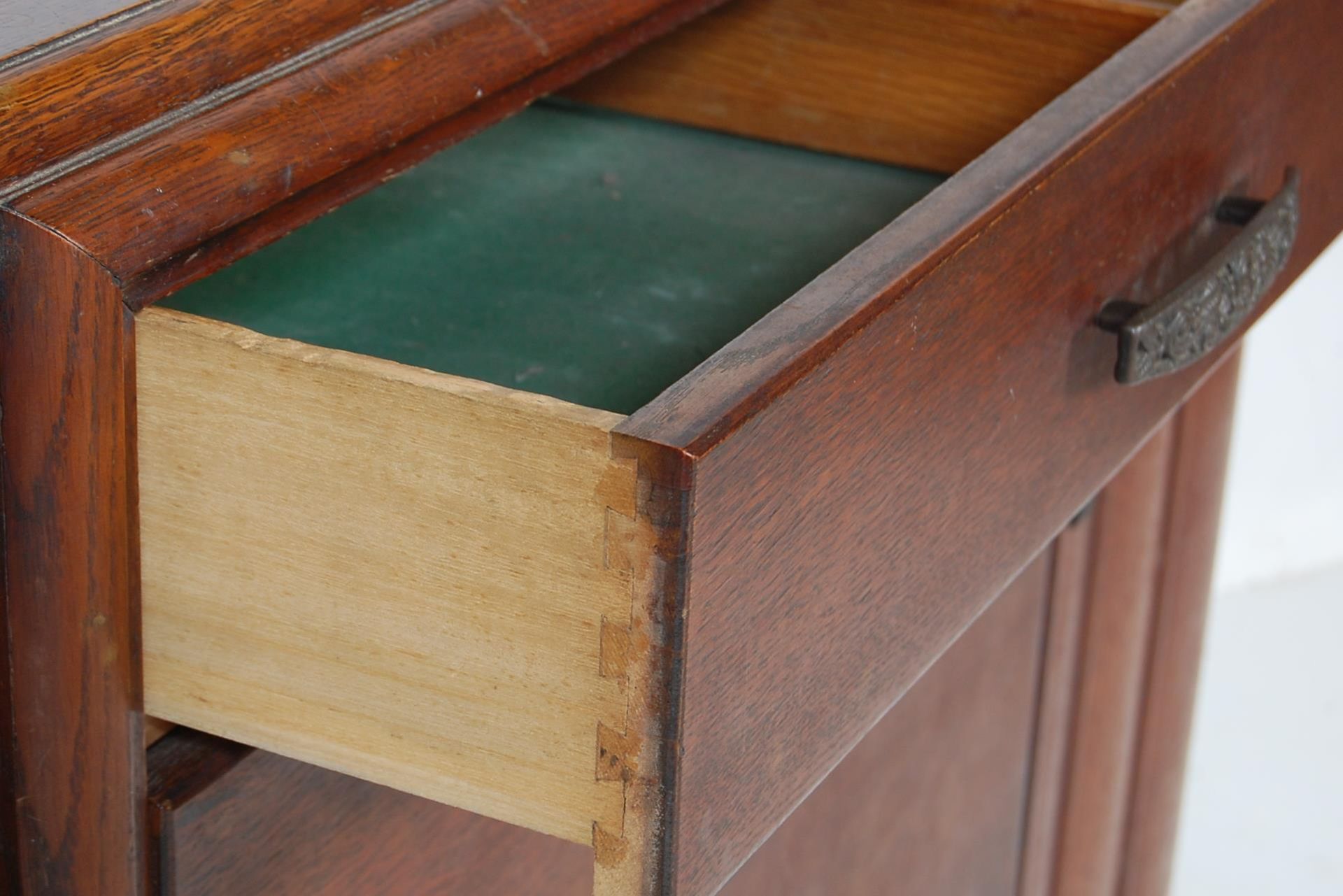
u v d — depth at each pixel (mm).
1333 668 2918
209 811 1017
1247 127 1210
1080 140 1059
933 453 1006
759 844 962
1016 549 1105
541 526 906
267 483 948
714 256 1253
